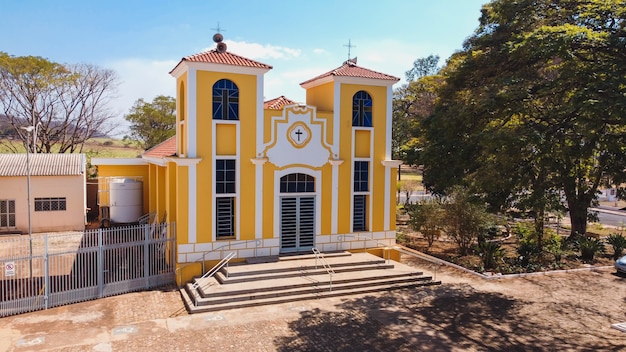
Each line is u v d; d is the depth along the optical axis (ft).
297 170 60.44
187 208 55.01
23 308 46.80
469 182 54.95
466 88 59.11
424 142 73.15
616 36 43.50
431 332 44.06
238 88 57.00
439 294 55.06
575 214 82.64
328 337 42.32
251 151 57.88
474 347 41.14
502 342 42.29
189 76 54.44
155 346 39.70
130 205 88.53
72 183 91.09
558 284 60.34
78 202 91.71
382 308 49.88
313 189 62.08
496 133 46.21
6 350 38.37
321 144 61.67
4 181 87.45
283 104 66.13
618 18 45.88
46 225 90.02
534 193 50.39
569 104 45.57
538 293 56.44
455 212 73.00
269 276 53.88
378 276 56.59
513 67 54.19
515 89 48.11
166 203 66.39
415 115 130.82
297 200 61.05
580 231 83.92
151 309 48.16
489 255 67.10
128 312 47.24
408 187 159.63
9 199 87.86
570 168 56.13
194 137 55.06
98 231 51.57
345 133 63.05
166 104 157.17
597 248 75.46
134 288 53.78
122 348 39.24
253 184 58.23
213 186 56.13
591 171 76.43
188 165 54.75
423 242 84.64
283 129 59.41
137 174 95.91
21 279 54.54
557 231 94.22
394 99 144.46
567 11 51.24
